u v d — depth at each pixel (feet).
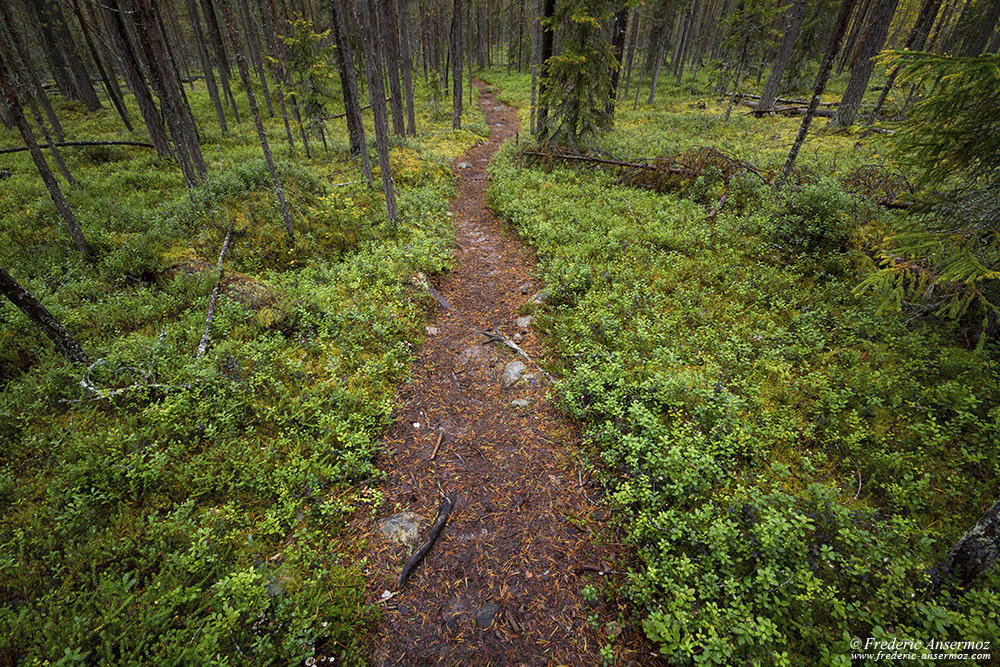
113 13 49.78
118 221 37.29
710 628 10.90
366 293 29.19
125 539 13.66
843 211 31.89
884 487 15.78
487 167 67.10
